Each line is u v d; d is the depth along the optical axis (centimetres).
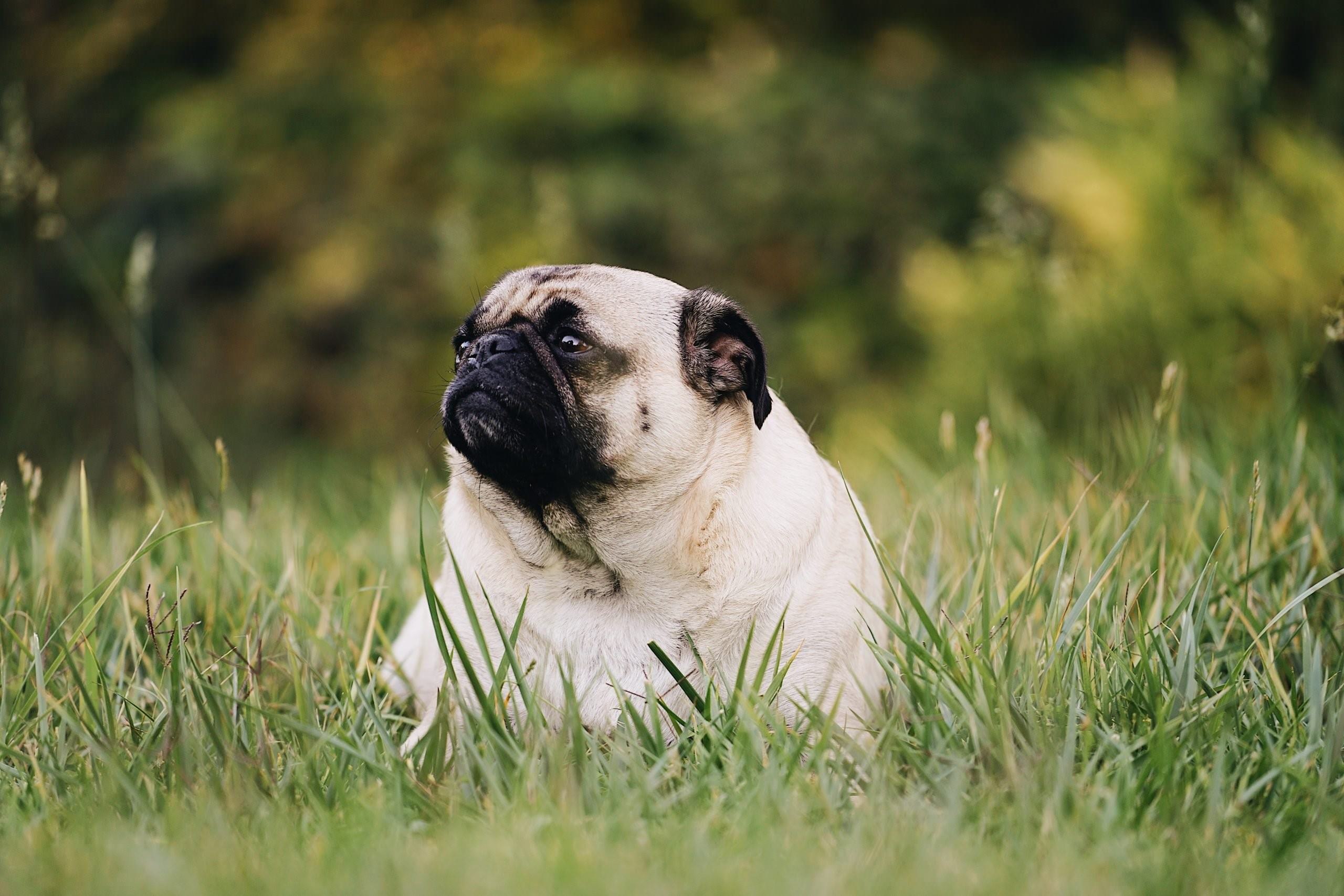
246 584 837
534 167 2409
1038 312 1673
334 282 2334
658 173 2402
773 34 2698
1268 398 1455
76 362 2298
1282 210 1616
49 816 557
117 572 691
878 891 462
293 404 2298
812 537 718
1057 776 545
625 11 2689
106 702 630
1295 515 823
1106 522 788
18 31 2642
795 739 601
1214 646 706
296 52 2616
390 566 930
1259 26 1417
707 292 759
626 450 708
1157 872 482
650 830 521
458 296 2108
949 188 2386
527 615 718
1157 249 1648
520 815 528
